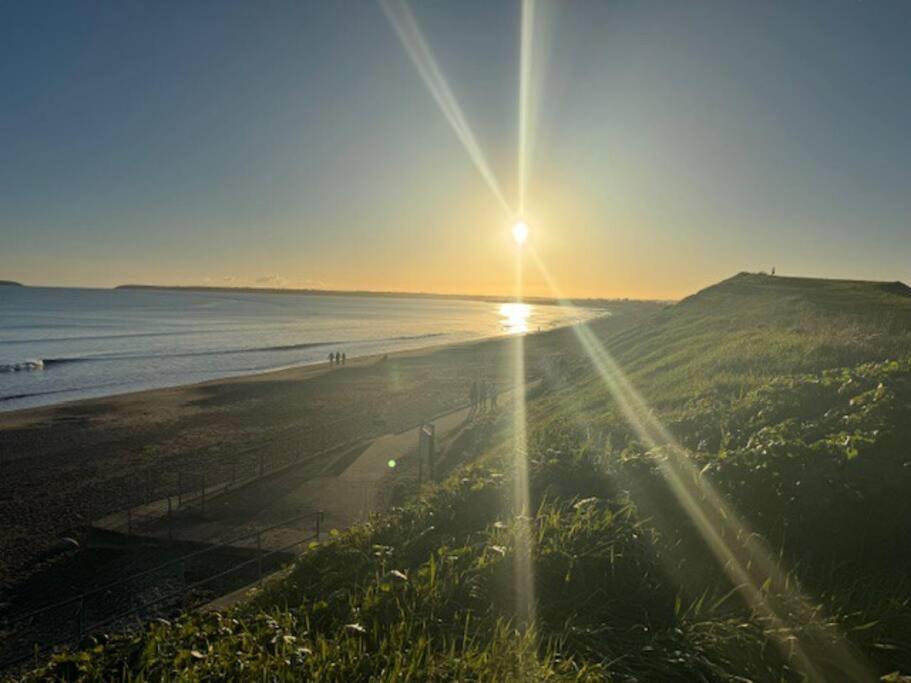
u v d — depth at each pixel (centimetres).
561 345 7912
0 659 1041
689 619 471
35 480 2111
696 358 1966
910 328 2064
